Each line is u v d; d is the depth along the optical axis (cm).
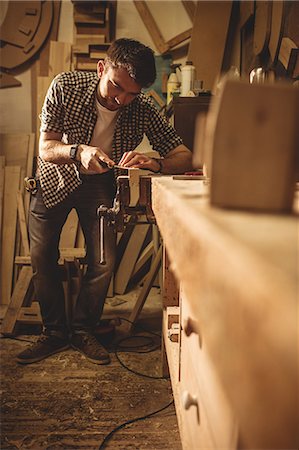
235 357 24
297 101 42
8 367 205
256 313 21
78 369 204
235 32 326
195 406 71
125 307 298
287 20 221
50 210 207
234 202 43
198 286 35
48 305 219
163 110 327
